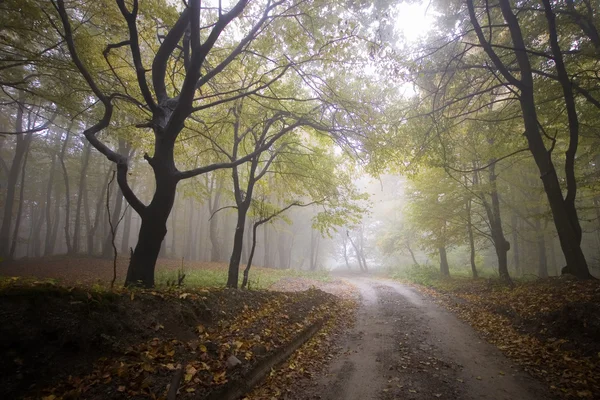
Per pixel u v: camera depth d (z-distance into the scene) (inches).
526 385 196.9
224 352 199.3
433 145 502.0
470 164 711.7
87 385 137.9
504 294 451.5
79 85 410.0
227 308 278.8
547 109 487.2
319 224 538.6
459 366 231.0
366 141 430.3
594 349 225.1
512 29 414.0
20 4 312.5
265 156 580.4
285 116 447.5
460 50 497.7
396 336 315.3
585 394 179.0
